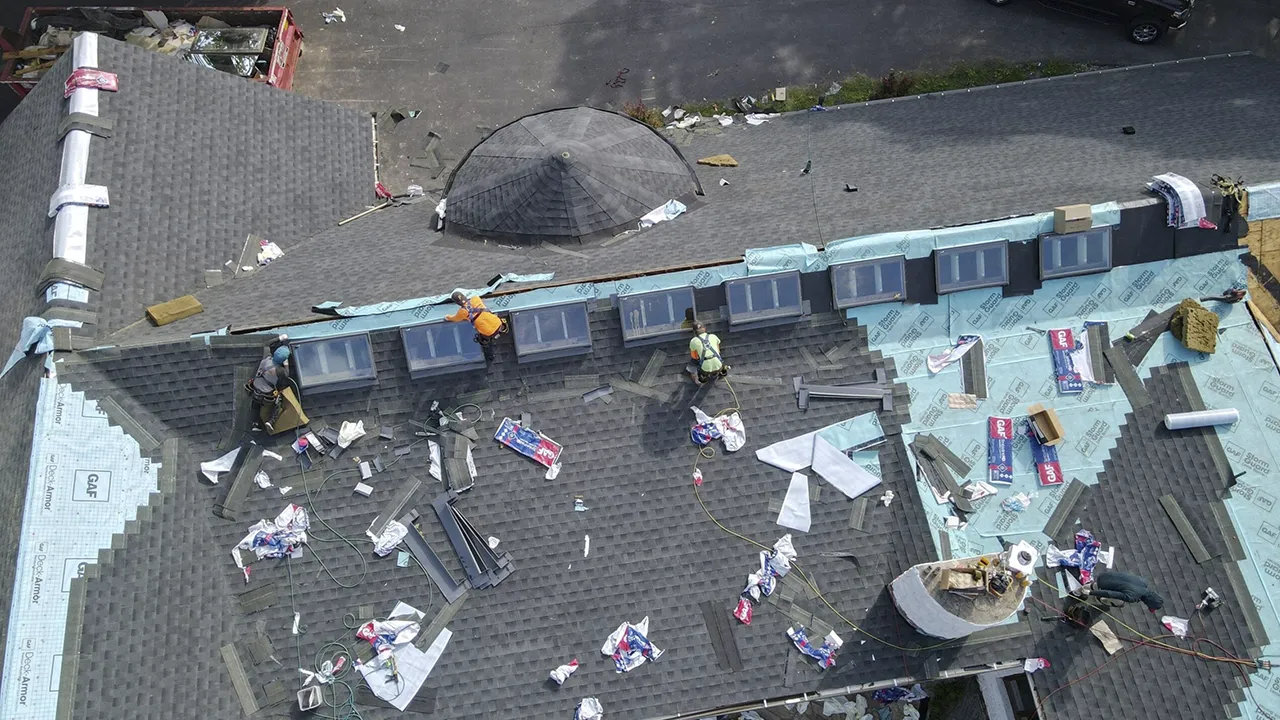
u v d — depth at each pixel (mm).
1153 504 21234
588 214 24656
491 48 35375
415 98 34781
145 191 24594
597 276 21641
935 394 21875
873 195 25312
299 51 35156
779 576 20922
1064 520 21203
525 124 27344
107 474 20453
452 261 24156
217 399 21266
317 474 21281
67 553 19672
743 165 29219
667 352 21734
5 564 19562
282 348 20359
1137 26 34250
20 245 24078
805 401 21719
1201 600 20578
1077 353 22047
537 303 21312
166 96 26328
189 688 19750
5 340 22516
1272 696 19922
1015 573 18578
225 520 21000
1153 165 25016
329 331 21094
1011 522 21250
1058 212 21688
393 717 20281
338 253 25578
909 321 22109
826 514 21281
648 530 21156
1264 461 21391
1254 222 22266
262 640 20516
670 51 35219
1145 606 20562
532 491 21297
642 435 21547
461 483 21188
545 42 35406
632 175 25453
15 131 26891
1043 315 22234
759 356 21859
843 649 20516
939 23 35375
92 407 20688
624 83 34906
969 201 23844
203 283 24406
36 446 19938
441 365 21406
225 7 36281
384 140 34156
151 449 20953
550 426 21516
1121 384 21906
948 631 19469
